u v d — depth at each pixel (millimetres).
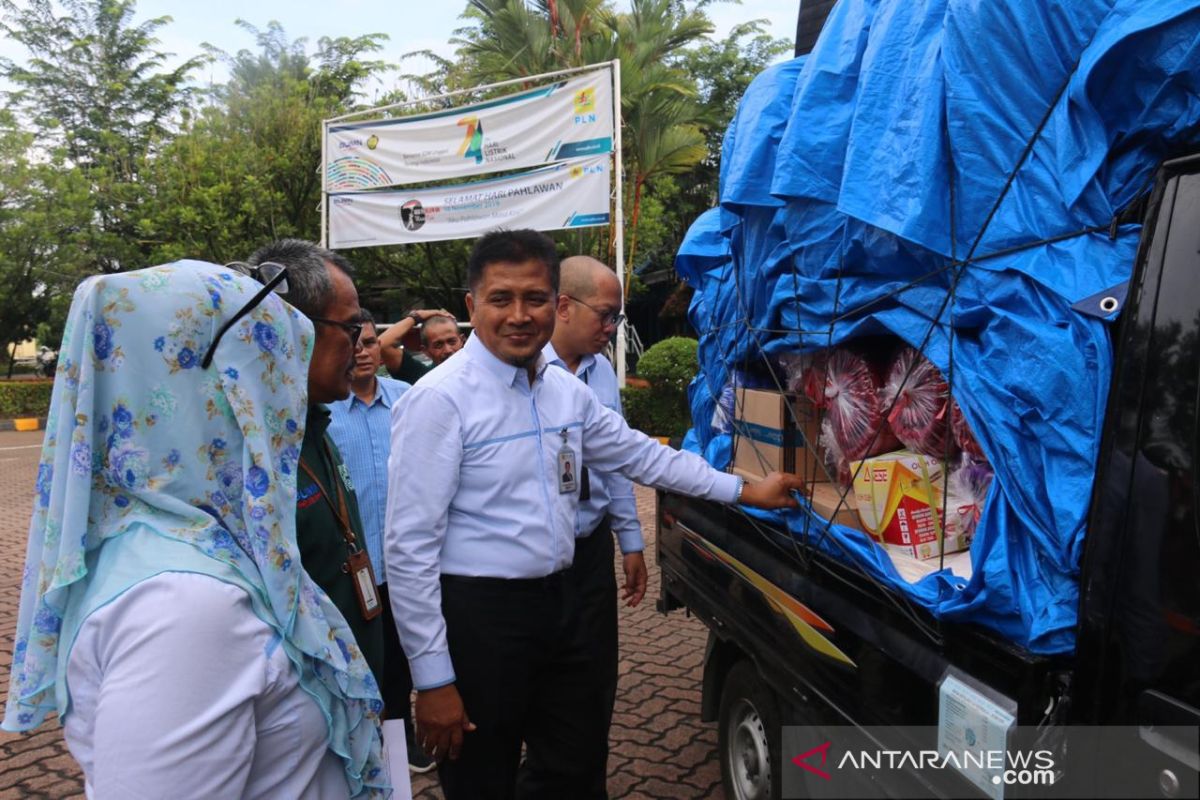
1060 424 1411
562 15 14711
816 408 2326
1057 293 1444
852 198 1769
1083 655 1324
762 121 2213
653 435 10508
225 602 1096
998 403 1507
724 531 2740
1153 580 1235
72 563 1083
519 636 2076
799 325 2131
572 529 2188
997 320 1534
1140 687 1230
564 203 8766
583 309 2865
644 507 7527
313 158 16219
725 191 2314
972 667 1483
